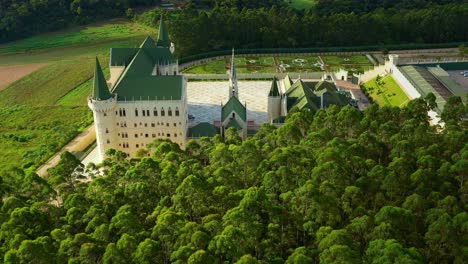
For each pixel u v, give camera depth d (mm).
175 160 166250
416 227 127500
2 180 162375
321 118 190125
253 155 161375
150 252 116625
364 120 183000
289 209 135750
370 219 122875
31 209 136500
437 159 151875
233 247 116188
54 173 165375
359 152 161250
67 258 121125
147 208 144500
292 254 114312
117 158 176625
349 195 134875
